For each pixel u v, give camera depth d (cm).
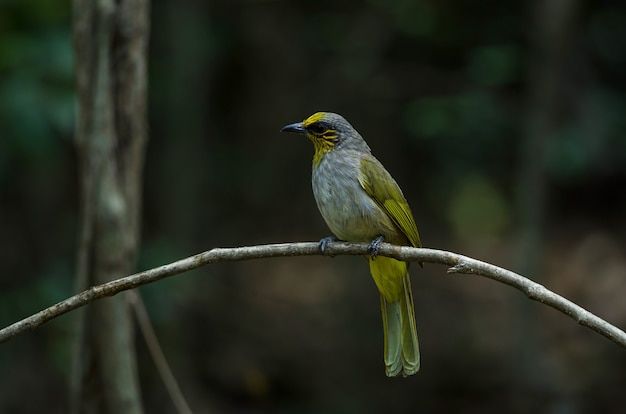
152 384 1249
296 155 1625
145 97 756
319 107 1542
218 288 1562
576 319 541
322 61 1563
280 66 1552
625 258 1709
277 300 1634
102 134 730
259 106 1582
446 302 1662
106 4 724
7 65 1004
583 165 1424
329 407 1411
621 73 1520
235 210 1644
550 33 1245
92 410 757
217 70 1558
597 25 1498
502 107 1455
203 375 1416
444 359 1494
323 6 1545
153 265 1150
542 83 1264
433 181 1667
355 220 747
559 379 1330
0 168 1170
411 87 1513
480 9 1432
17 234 1262
